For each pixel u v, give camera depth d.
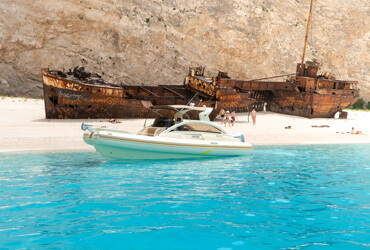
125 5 58.88
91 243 5.67
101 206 7.64
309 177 10.83
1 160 13.23
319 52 72.69
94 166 12.23
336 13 77.06
